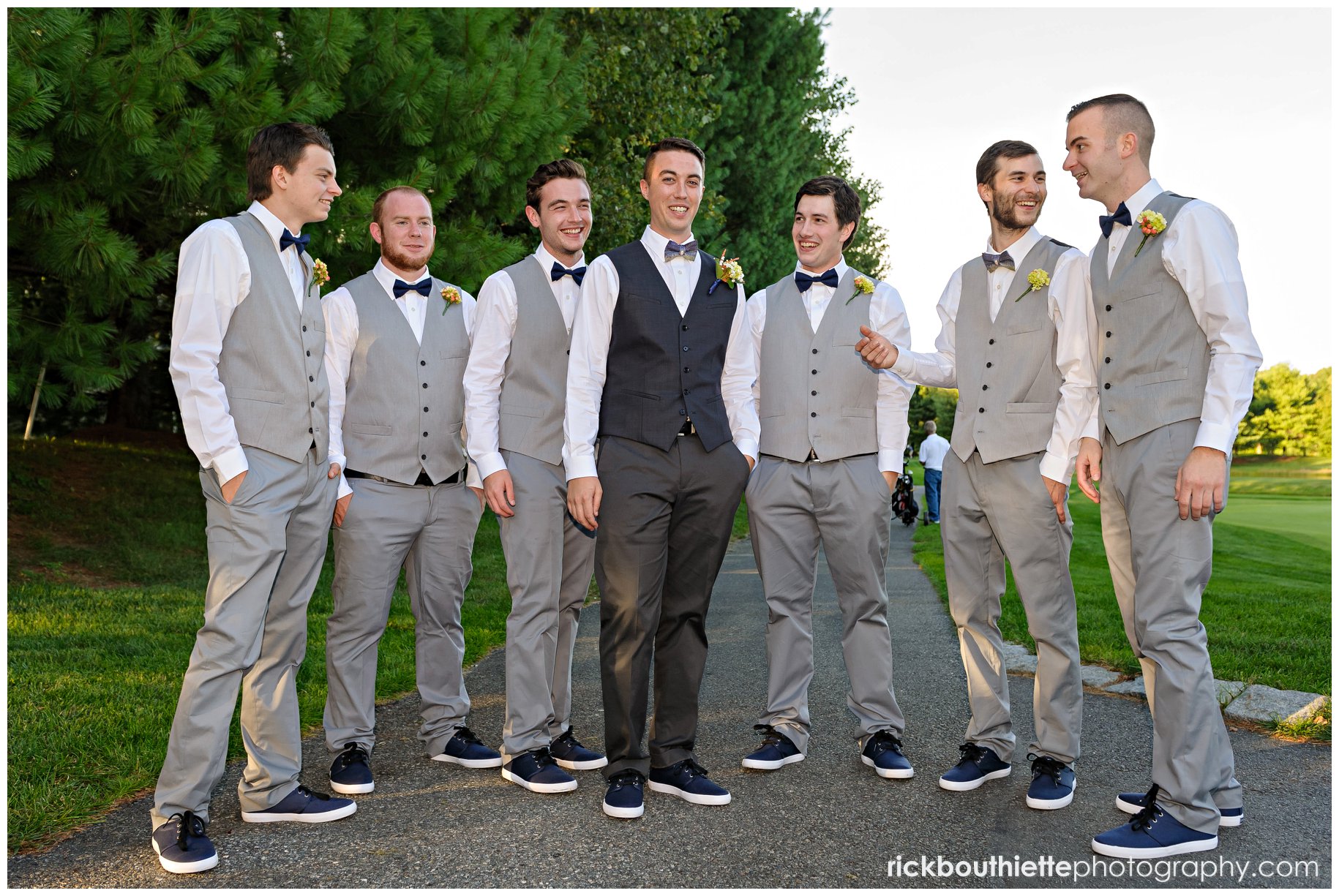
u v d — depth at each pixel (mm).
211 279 2572
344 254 6852
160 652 4773
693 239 3094
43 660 4457
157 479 10844
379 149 7223
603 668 2922
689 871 2379
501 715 3914
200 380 2527
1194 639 2623
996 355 3172
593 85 11742
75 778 2996
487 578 7859
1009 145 3117
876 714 3287
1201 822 2531
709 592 3010
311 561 2846
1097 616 5762
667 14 13586
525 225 10633
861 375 3400
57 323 5969
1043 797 2848
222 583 2566
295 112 5770
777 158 18250
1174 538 2664
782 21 17875
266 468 2656
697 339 2984
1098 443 2928
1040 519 3021
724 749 3469
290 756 2791
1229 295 2559
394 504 3250
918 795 2965
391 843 2574
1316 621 5602
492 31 7891
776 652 3359
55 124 5250
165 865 2379
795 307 3518
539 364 3248
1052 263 3080
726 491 2947
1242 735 3473
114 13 5344
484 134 7023
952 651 5043
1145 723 3707
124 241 5625
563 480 3248
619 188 12141
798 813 2803
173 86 5234
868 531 3307
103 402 17953
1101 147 2807
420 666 3383
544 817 2770
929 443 14812
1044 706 3004
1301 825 2680
